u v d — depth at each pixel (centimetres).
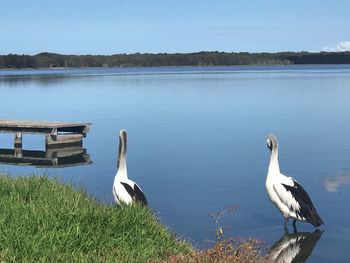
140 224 915
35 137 3055
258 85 7481
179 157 2180
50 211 870
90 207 925
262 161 2075
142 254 813
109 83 9150
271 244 1148
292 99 4956
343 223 1291
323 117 3522
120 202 1048
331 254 1088
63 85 8619
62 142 2634
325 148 2341
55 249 782
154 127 3169
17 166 2175
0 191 1032
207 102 4856
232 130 2973
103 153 2378
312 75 11406
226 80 9562
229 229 1237
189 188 1647
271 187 1298
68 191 1133
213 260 736
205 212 1376
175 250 857
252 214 1367
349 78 9338
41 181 1176
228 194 1570
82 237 820
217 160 2098
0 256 745
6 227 812
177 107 4441
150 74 15562
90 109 4409
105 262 760
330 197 1530
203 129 3038
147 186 1681
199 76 12500
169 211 1388
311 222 1231
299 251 1104
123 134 1200
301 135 2733
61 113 4119
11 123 2681
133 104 4809
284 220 1323
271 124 3203
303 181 1728
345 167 1933
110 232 861
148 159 2148
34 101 5344
